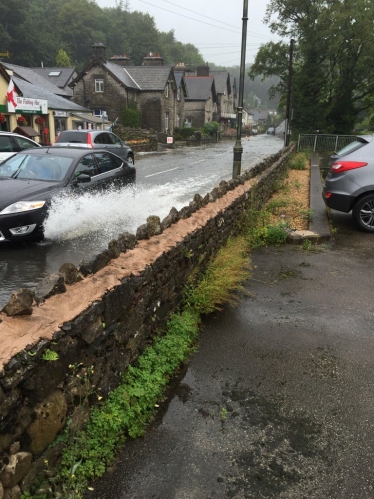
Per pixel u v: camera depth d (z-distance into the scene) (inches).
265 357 147.8
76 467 87.7
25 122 978.7
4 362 74.8
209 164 861.8
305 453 104.9
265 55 1641.2
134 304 125.4
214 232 217.9
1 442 74.9
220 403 123.0
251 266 239.8
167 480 95.7
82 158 318.0
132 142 1295.5
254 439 109.2
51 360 85.2
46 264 225.1
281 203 382.9
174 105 2074.3
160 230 166.7
